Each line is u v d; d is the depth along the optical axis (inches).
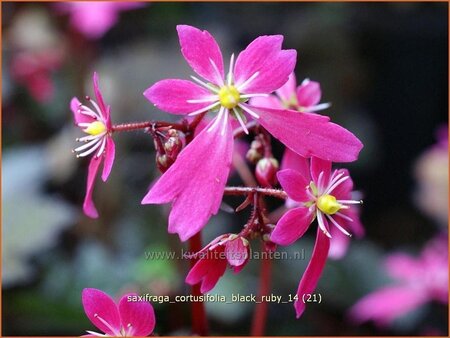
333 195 3.0
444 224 7.6
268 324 6.1
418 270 6.2
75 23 7.1
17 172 6.9
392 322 6.4
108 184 6.6
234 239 2.7
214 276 2.8
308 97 3.5
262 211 2.9
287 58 2.8
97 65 7.9
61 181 7.1
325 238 2.9
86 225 6.5
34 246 5.9
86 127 3.0
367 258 6.7
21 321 5.6
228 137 2.8
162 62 8.7
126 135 7.4
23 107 8.3
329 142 2.8
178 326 5.3
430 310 6.5
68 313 5.6
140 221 6.9
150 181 7.6
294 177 2.8
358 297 6.4
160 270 5.4
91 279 5.8
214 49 2.9
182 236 2.6
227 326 5.9
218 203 2.7
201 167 2.7
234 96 2.8
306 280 2.8
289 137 2.8
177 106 2.8
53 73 8.1
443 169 7.8
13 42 7.8
